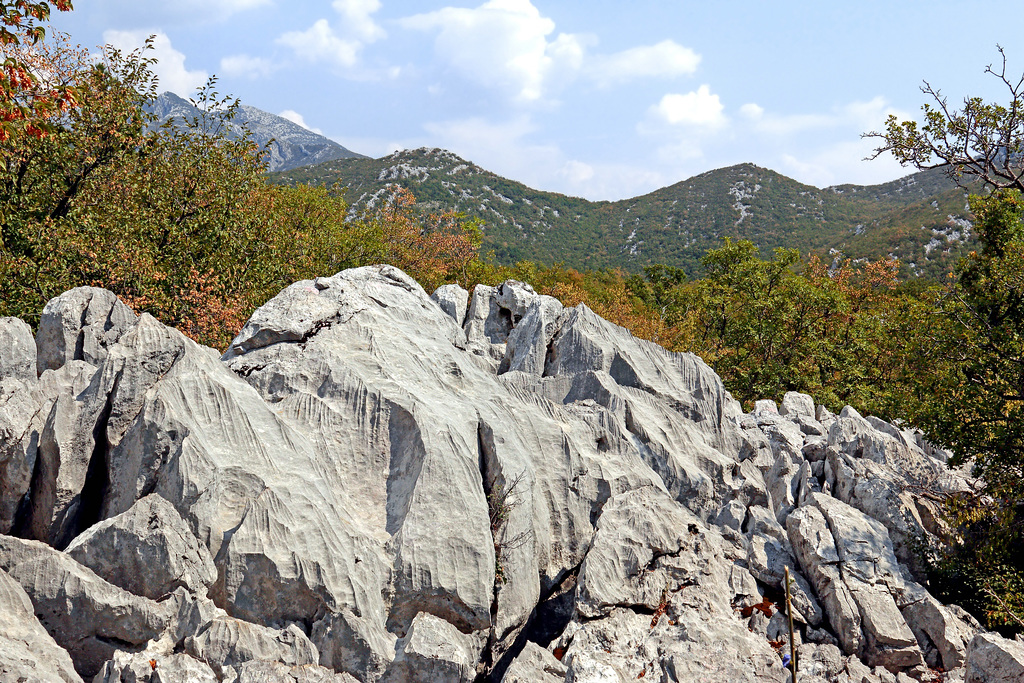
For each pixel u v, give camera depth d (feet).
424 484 46.70
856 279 183.01
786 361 158.30
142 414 42.96
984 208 88.63
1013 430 65.21
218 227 112.88
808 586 55.77
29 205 98.12
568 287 167.94
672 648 45.98
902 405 85.15
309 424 49.19
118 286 96.27
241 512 42.24
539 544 52.85
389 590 43.50
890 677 47.16
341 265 143.23
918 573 58.85
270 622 40.42
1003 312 77.41
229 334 95.45
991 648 40.65
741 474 67.72
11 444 45.19
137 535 38.96
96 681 35.91
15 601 36.27
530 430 57.67
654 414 67.97
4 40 58.13
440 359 57.77
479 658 45.44
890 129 93.71
